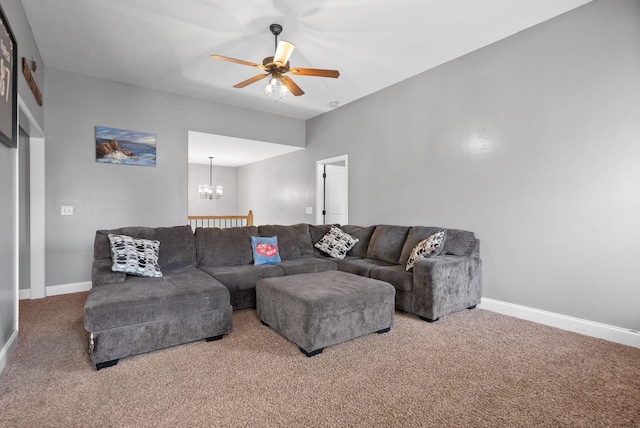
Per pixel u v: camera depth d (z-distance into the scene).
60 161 3.99
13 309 2.35
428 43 3.39
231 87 4.57
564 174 2.89
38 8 2.78
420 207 4.16
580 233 2.80
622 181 2.58
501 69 3.33
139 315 2.19
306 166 6.32
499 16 2.92
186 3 2.72
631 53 2.54
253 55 3.66
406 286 3.18
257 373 2.03
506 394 1.82
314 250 4.51
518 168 3.20
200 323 2.43
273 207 7.55
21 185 3.81
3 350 2.09
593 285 2.73
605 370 2.10
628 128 2.55
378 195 4.76
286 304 2.47
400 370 2.08
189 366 2.11
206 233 3.70
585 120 2.77
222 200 9.53
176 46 3.45
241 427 1.53
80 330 2.74
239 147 6.29
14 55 2.25
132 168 4.47
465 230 3.63
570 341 2.57
